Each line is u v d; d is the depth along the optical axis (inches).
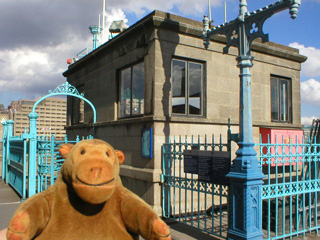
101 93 390.3
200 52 319.9
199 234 223.8
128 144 321.7
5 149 509.7
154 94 284.8
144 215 83.2
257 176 179.2
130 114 332.5
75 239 83.0
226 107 336.5
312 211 252.5
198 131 308.3
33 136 321.4
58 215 84.0
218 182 198.8
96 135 393.7
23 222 75.2
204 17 225.3
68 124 510.9
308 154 215.6
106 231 85.4
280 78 404.5
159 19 283.7
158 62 288.0
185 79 312.2
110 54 371.2
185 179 234.5
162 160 279.0
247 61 188.9
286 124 390.0
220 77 335.0
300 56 412.8
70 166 81.6
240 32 192.2
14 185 410.6
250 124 185.6
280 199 242.5
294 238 213.5
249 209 176.6
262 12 176.6
